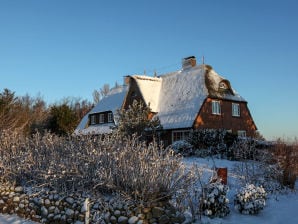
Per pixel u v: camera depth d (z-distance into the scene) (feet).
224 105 107.14
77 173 33.17
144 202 29.07
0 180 39.34
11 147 44.45
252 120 114.83
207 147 78.48
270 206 40.65
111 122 124.57
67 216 31.65
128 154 32.89
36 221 34.17
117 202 29.48
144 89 116.78
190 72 115.85
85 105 248.73
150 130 77.61
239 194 36.94
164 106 112.27
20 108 92.73
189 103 103.96
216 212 33.86
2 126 68.28
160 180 30.12
